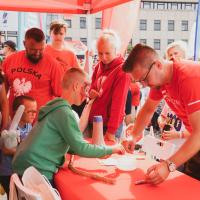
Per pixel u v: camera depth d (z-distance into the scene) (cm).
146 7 2644
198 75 175
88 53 483
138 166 203
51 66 328
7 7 407
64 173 191
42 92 329
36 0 412
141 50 179
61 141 192
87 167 201
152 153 242
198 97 171
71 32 2670
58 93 331
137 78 182
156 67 179
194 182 174
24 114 262
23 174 171
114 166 202
